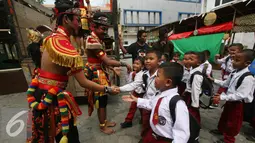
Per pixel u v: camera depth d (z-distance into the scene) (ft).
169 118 3.33
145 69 6.43
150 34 40.11
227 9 17.04
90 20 5.55
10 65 12.76
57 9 3.45
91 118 7.86
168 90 3.54
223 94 5.21
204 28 20.77
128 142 5.95
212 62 20.71
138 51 8.70
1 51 15.67
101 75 5.84
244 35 24.14
